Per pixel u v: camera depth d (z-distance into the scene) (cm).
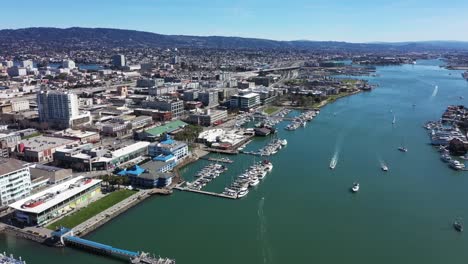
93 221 18212
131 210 19912
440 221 19312
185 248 16425
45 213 17988
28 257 15525
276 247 16688
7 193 19312
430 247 16962
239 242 17038
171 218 19150
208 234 17662
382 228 18538
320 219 19362
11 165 19888
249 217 19438
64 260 15425
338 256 16125
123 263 15288
